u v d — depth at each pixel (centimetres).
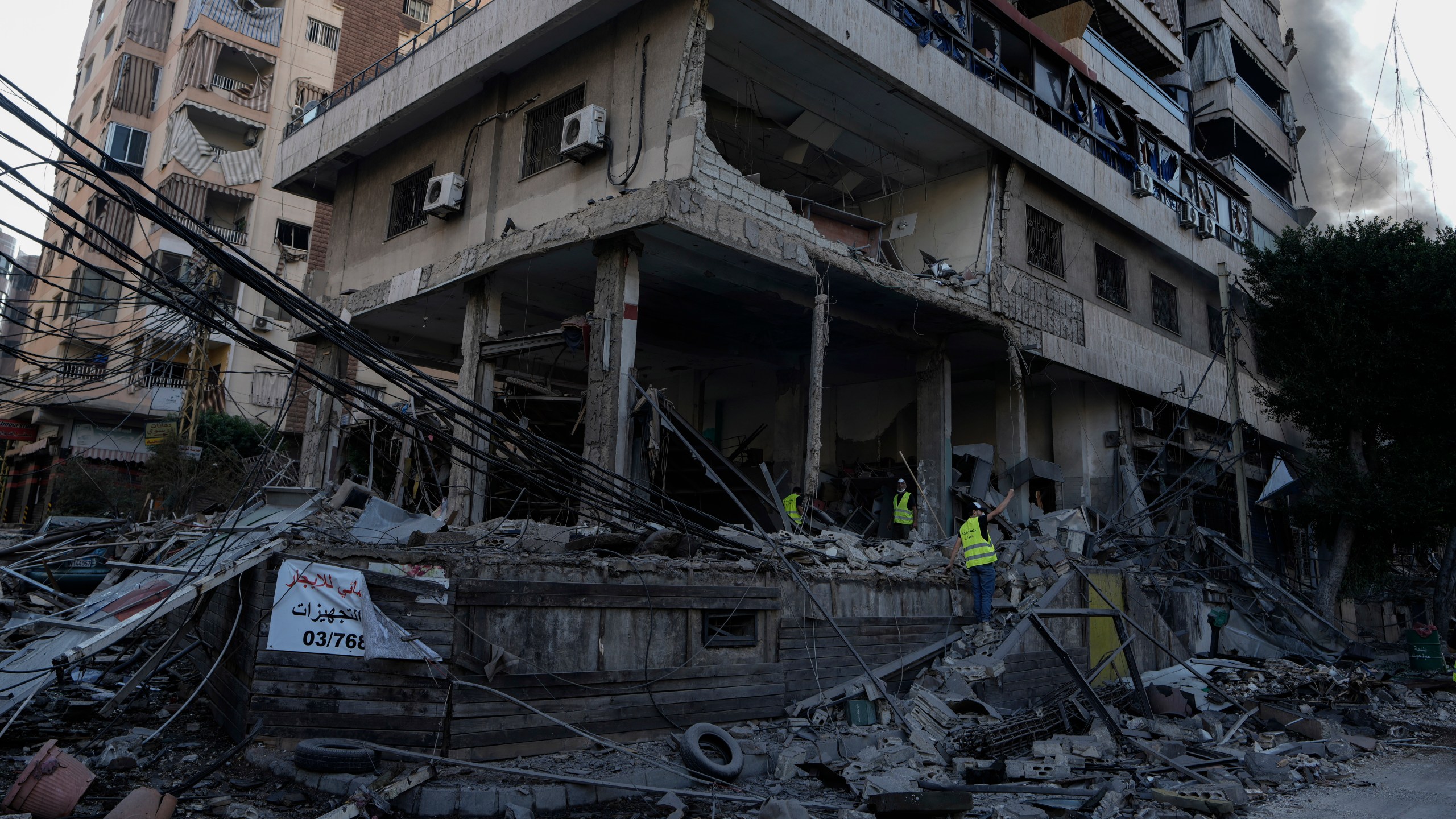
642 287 1711
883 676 1034
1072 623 1230
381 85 1916
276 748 645
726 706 885
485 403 1642
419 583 698
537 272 1636
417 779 620
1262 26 3325
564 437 1873
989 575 1170
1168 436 2348
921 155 1880
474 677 711
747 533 1068
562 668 768
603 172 1441
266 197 3156
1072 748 894
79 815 559
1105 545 1702
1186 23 3072
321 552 680
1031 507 2139
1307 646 1717
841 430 2441
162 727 753
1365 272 1980
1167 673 1350
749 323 1970
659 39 1405
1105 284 2203
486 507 1698
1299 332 2119
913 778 769
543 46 1587
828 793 749
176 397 2831
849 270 1565
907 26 1627
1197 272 2569
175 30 3288
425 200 1828
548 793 649
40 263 3456
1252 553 2283
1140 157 2323
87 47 3788
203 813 575
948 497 1855
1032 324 1908
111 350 1240
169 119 3103
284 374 923
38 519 2728
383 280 1914
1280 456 2169
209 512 1995
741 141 1811
